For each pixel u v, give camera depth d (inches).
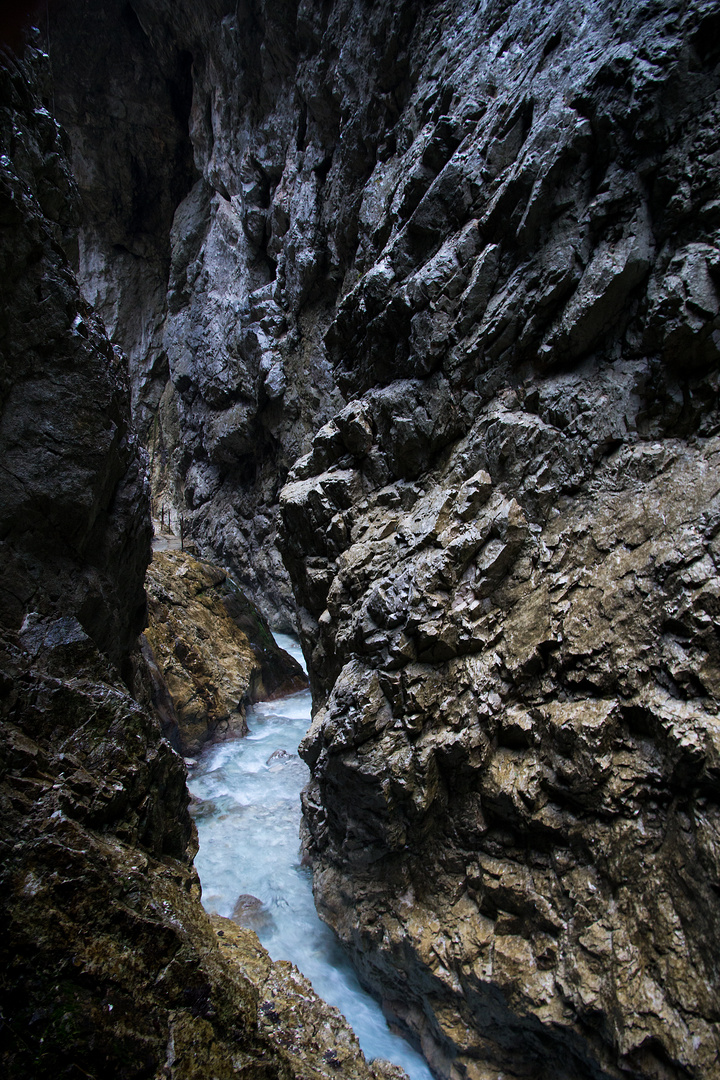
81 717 168.1
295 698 543.8
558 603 220.1
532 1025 188.5
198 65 892.0
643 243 218.7
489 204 281.4
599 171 234.8
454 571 241.8
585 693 205.0
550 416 240.8
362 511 305.4
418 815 224.2
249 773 411.2
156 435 1127.0
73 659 180.5
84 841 137.7
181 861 197.3
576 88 239.6
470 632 231.9
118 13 879.7
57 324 202.7
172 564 542.6
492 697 222.4
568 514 230.7
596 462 227.6
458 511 253.3
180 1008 129.5
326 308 748.0
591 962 179.0
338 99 641.6
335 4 619.5
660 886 173.6
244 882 306.3
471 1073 206.7
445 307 282.7
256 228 832.3
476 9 402.9
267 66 761.0
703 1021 155.5
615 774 189.5
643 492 212.7
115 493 253.3
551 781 202.8
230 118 844.6
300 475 355.9
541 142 247.3
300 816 361.4
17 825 131.4
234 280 871.1
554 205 245.0
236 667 500.1
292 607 781.9
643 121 215.6
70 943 120.7
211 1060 127.0
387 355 314.7
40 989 113.0
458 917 216.4
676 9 219.1
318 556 328.2
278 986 211.3
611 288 221.9
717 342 200.7
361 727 234.2
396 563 264.4
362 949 242.4
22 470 189.9
